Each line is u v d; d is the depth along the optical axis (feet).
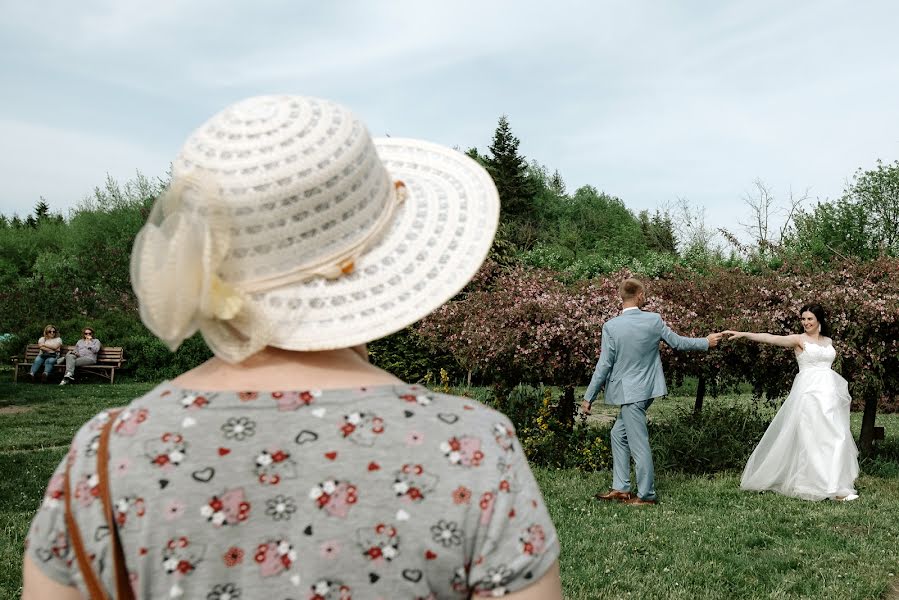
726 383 35.19
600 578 15.88
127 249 86.74
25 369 63.26
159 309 3.23
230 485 3.13
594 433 33.01
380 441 3.22
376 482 3.16
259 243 3.41
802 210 108.27
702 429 30.99
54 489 3.30
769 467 25.27
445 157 4.33
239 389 3.37
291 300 3.47
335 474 3.15
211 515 3.10
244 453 3.17
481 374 33.01
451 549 3.13
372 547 3.11
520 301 31.60
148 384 60.08
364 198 3.61
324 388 3.36
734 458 29.37
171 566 3.07
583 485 26.30
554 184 255.70
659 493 25.04
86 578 3.18
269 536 3.10
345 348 3.69
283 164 3.41
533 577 3.19
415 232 3.83
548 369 30.73
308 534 3.10
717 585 15.81
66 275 86.63
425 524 3.14
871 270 33.17
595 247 191.62
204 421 3.24
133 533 3.13
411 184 4.15
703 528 20.08
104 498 3.16
